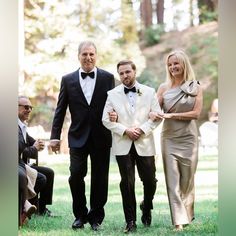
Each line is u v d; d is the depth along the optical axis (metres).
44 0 14.43
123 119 5.51
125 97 5.54
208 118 16.39
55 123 5.67
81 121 5.53
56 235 5.72
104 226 6.29
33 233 5.75
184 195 5.82
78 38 14.77
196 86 5.67
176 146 5.69
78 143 5.51
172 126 5.66
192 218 5.89
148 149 5.53
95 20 16.09
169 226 6.21
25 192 5.67
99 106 5.55
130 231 5.53
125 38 16.98
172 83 5.76
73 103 5.56
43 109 14.30
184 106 5.61
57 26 14.57
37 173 6.26
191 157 5.69
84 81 5.59
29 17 14.38
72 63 14.50
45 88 14.34
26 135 6.32
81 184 5.59
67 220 6.54
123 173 5.48
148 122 5.48
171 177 5.68
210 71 17.58
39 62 14.34
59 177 10.66
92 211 5.66
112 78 5.66
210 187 9.98
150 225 5.96
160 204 8.75
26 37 14.35
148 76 17.61
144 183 5.62
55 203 8.34
